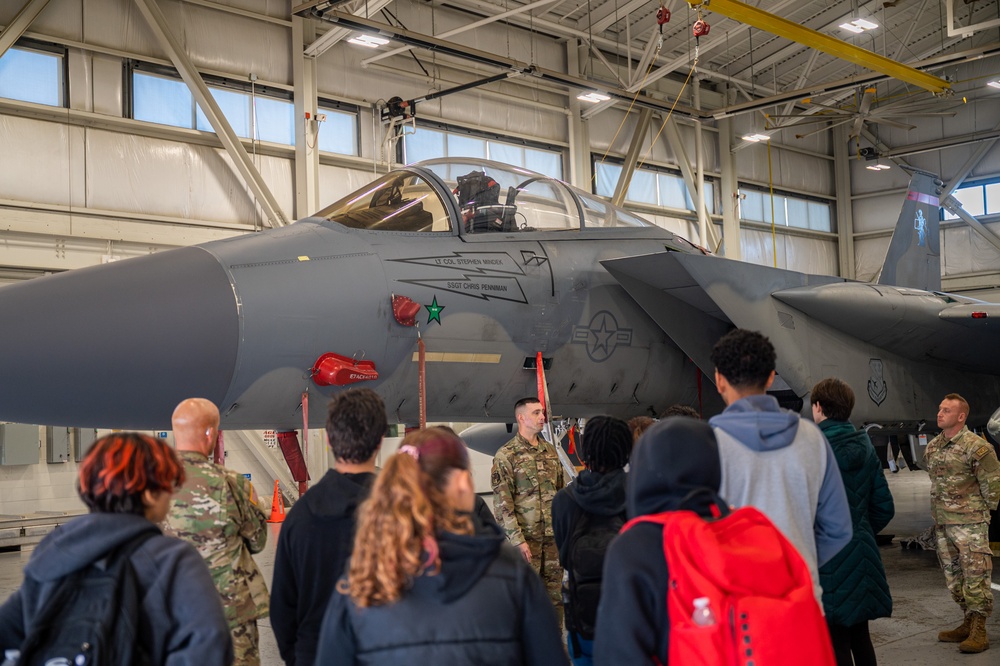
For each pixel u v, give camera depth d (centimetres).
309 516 309
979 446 557
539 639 216
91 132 1485
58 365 491
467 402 660
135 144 1530
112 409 516
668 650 221
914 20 2211
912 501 1599
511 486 544
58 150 1451
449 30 1947
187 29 1602
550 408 684
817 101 2534
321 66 1778
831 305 804
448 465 228
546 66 2123
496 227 686
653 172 2345
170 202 1561
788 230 2717
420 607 206
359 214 649
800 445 297
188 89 1598
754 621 205
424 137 1911
